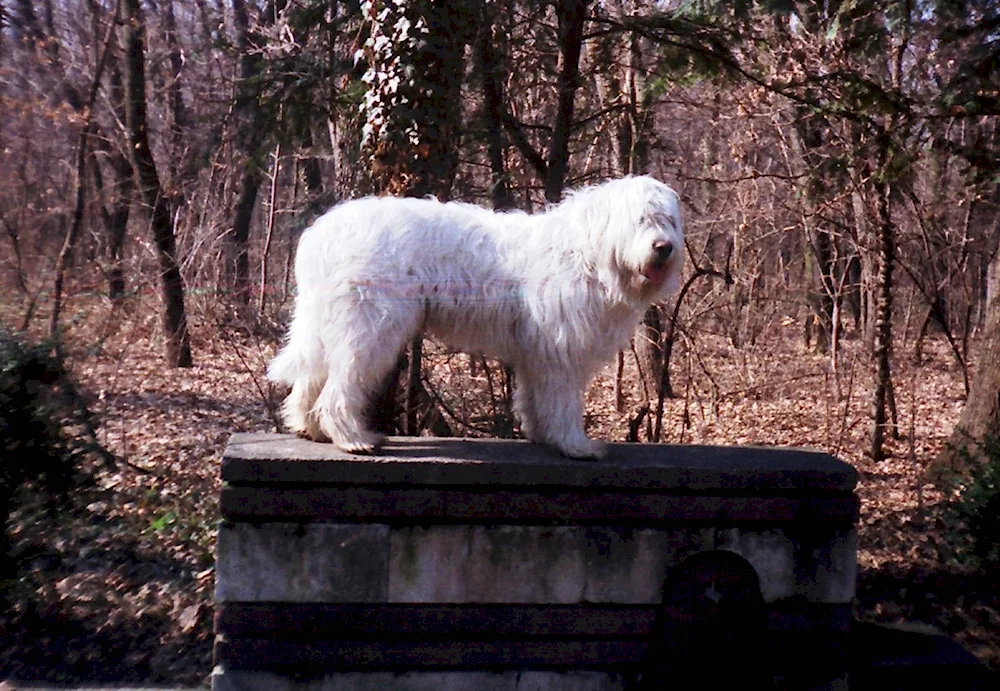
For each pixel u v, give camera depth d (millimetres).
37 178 4500
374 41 4258
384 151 4223
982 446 4430
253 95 5262
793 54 5801
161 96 8586
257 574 2961
